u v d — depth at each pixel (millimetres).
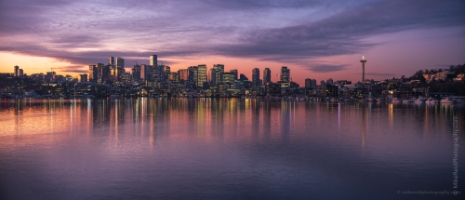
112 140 62156
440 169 40250
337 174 38344
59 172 39156
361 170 39906
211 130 77688
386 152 50250
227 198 31094
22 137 66125
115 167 41375
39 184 34812
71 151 51312
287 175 38000
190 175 38000
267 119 109875
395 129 79750
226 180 36188
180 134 70625
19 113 139250
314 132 73625
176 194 32031
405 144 57438
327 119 109812
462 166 41469
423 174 38188
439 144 57375
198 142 59750
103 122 98062
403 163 43250
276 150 52000
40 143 58844
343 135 68750
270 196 31656
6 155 48375
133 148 53781
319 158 46188
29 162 44000
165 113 140250
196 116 123375
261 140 62031
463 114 135625
